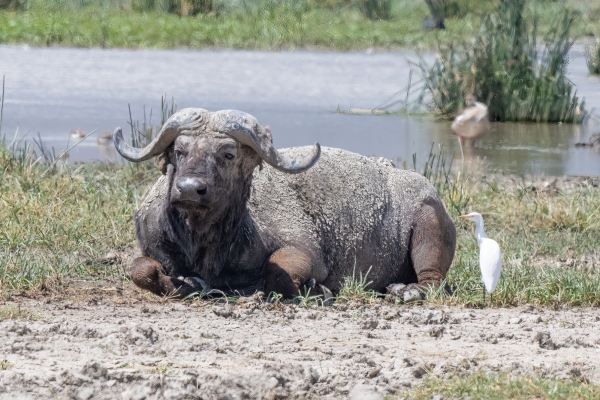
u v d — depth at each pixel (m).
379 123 78.69
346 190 36.62
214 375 23.62
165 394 22.42
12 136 65.94
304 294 33.69
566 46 88.12
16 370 23.77
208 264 32.94
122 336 26.72
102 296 33.00
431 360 25.89
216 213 31.95
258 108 82.25
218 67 106.62
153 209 33.50
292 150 37.03
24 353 25.30
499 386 23.55
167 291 32.84
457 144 70.44
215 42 127.50
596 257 44.81
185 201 30.80
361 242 36.62
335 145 67.62
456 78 84.75
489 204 51.41
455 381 23.98
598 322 32.34
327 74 104.38
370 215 37.00
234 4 152.25
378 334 29.23
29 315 29.33
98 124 72.06
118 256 39.31
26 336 26.72
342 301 34.09
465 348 27.88
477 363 25.78
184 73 101.06
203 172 30.97
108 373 23.55
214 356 25.86
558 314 33.62
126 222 43.44
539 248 45.03
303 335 28.61
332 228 35.91
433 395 23.06
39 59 107.81
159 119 74.88
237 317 30.34
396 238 37.69
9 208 43.50
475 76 85.25
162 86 91.56
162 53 118.12
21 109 76.81
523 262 39.25
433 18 137.50
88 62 106.94
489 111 85.38
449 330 30.05
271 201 34.69
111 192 48.38
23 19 136.25
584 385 23.94
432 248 37.59
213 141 31.58
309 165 32.75
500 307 34.75
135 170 53.22
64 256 39.12
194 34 129.75
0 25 129.00
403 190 38.25
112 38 125.06
